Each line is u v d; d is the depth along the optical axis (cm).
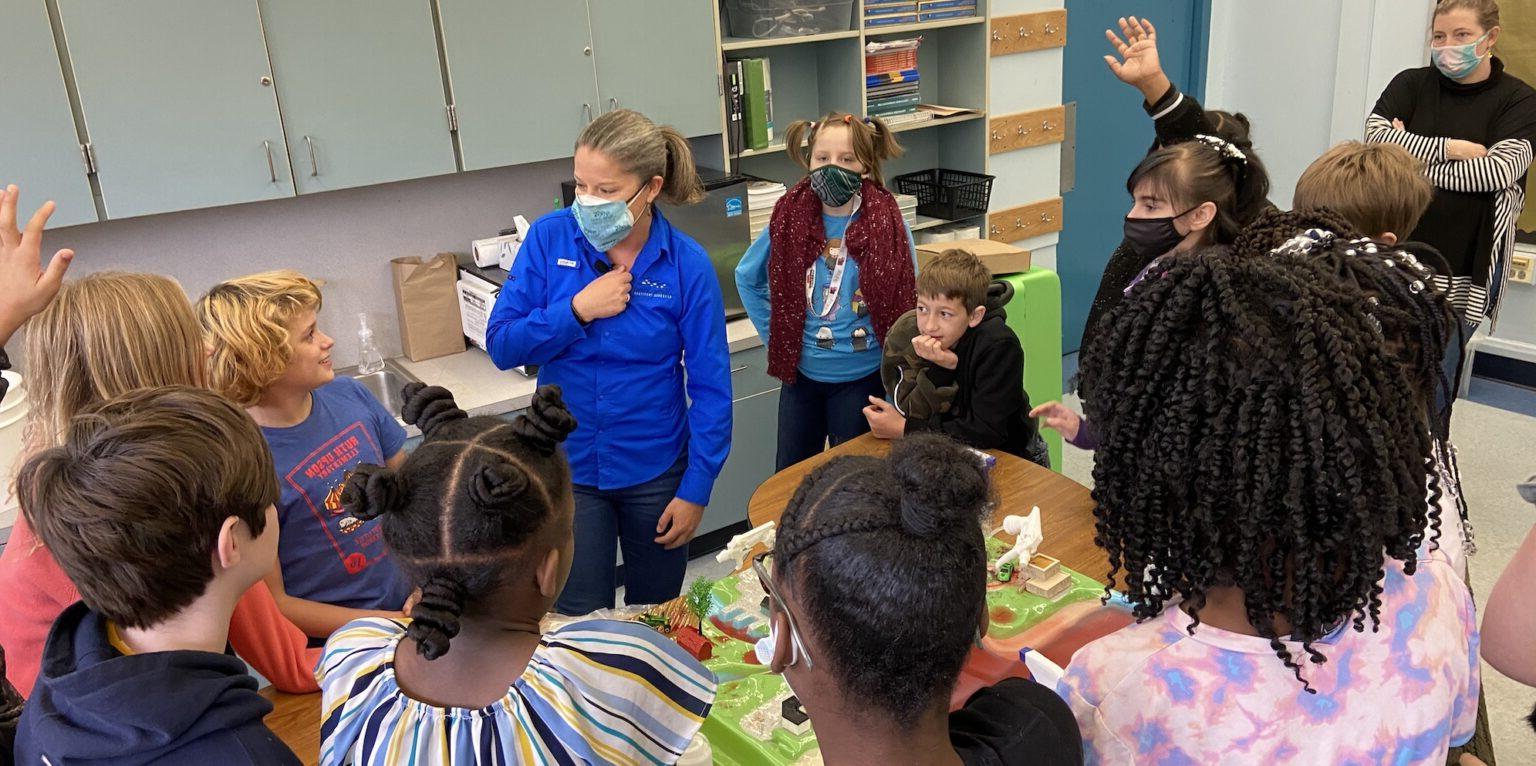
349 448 183
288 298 170
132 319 140
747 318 351
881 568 74
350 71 283
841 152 281
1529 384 447
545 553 105
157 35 256
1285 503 80
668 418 242
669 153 229
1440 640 91
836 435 312
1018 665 133
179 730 95
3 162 247
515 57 303
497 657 103
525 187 357
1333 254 105
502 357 230
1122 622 135
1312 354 80
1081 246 518
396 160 296
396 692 102
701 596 167
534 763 97
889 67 392
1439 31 339
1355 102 469
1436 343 103
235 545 105
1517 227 431
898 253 292
